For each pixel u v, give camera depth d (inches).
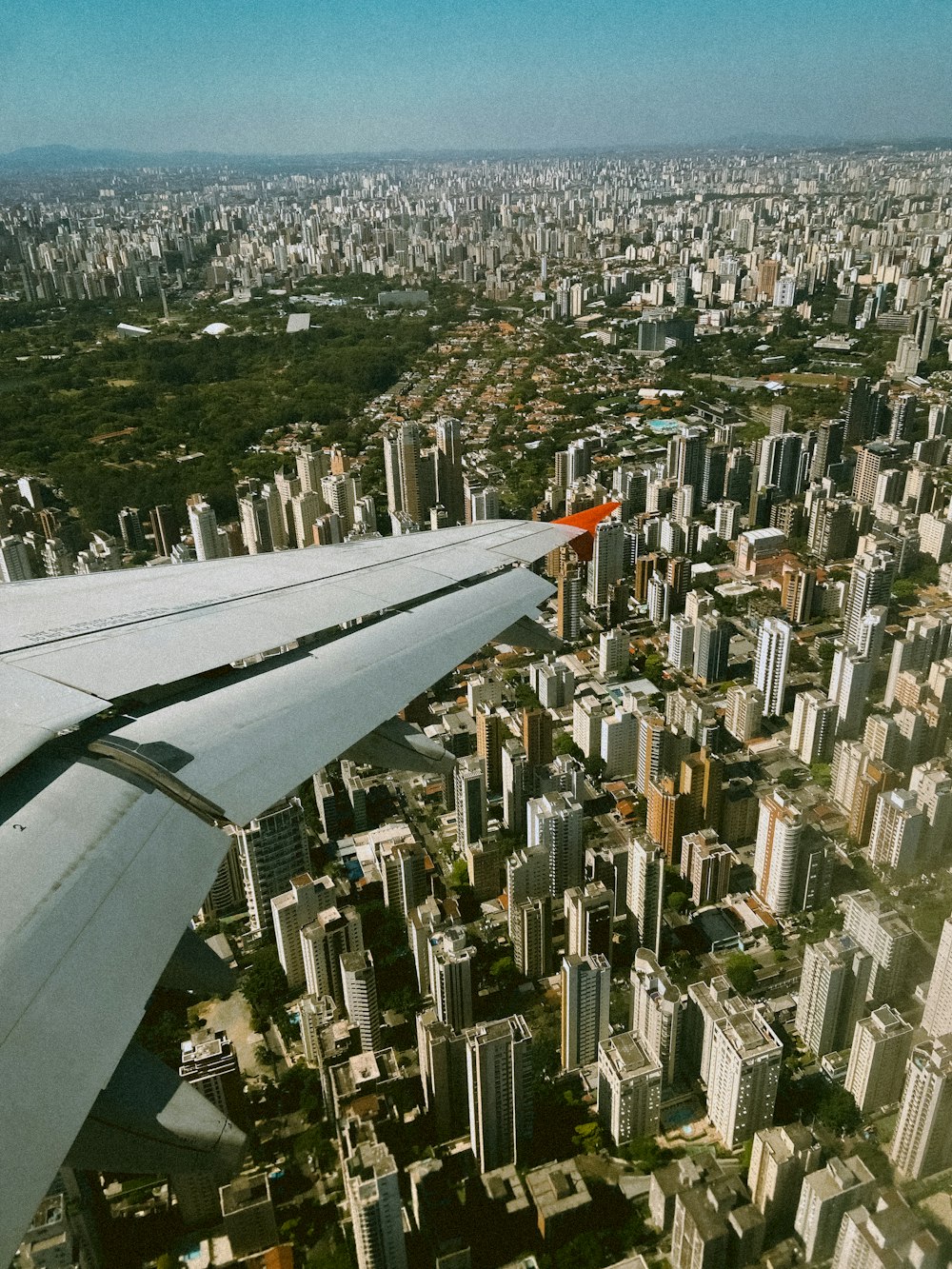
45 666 603.8
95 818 451.8
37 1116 303.4
